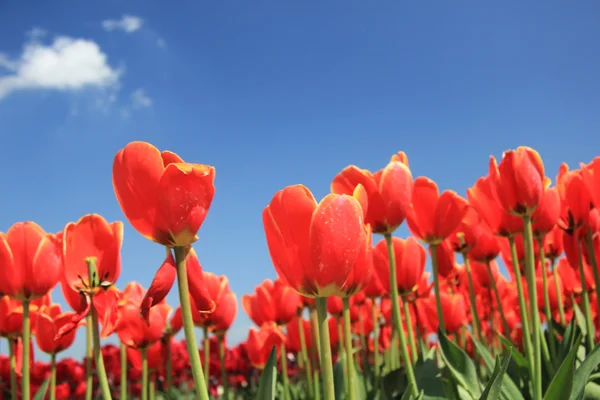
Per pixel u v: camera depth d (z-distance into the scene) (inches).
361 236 13.7
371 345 46.9
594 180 24.7
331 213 13.2
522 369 26.1
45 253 22.1
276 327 35.2
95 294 17.4
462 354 22.3
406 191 21.7
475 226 30.1
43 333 27.2
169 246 12.8
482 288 41.6
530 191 21.3
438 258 29.1
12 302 29.1
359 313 37.1
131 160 12.5
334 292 13.6
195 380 12.4
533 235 25.8
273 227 13.8
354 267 16.8
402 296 25.2
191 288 13.2
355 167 21.7
